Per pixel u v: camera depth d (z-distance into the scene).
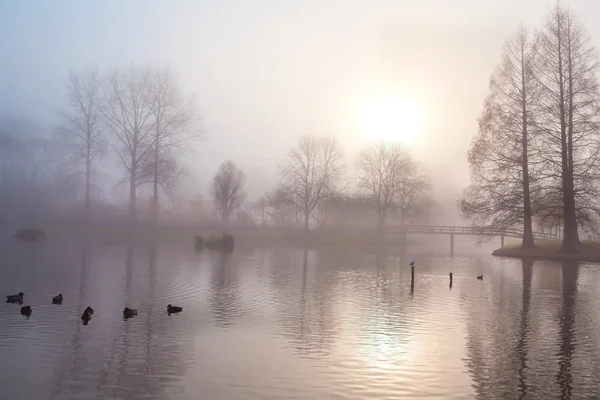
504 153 54.97
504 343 18.73
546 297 28.53
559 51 51.59
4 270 37.06
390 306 25.44
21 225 78.12
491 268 43.94
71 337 18.66
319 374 15.13
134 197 78.56
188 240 74.25
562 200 52.44
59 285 30.50
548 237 66.31
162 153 79.00
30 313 22.44
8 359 16.09
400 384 14.46
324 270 41.53
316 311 23.91
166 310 23.61
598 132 49.97
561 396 13.85
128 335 19.05
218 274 37.12
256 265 44.28
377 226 96.12
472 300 27.39
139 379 14.54
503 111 54.81
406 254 62.84
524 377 15.20
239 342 18.33
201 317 22.27
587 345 18.59
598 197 50.44
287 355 16.86
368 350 17.56
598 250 51.81
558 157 51.84
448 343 18.64
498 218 55.78
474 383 14.66
